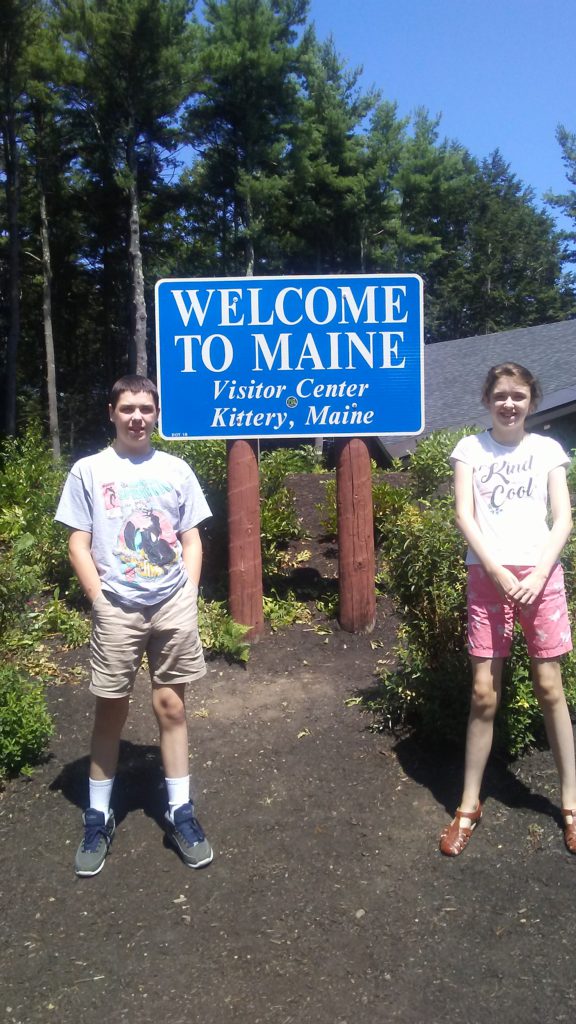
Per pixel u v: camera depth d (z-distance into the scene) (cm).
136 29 2922
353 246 4016
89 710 479
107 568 338
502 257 5806
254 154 3528
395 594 433
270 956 296
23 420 3800
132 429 343
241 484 557
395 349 550
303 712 470
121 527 338
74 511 342
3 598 471
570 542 412
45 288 3281
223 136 3588
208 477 620
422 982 282
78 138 3491
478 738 352
